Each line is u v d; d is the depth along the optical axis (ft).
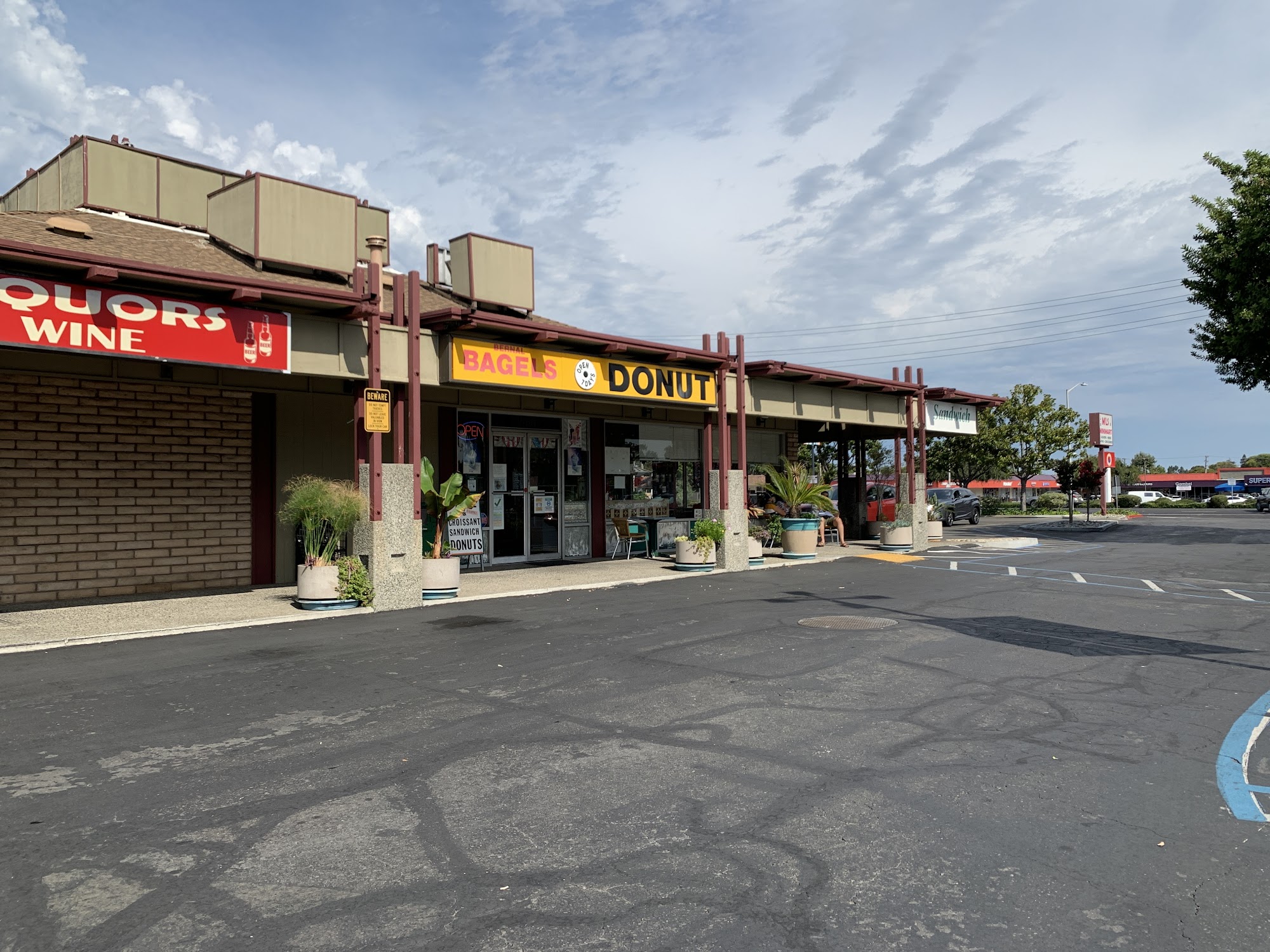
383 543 39.29
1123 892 12.08
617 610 38.45
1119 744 18.85
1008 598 42.04
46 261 30.60
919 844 13.65
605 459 65.41
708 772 16.99
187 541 45.24
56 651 29.60
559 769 17.25
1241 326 83.05
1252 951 10.51
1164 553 69.15
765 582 49.73
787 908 11.59
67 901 11.85
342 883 12.34
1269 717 21.02
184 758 17.93
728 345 59.47
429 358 43.14
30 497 40.63
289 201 49.47
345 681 24.75
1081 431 157.69
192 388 45.60
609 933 10.94
